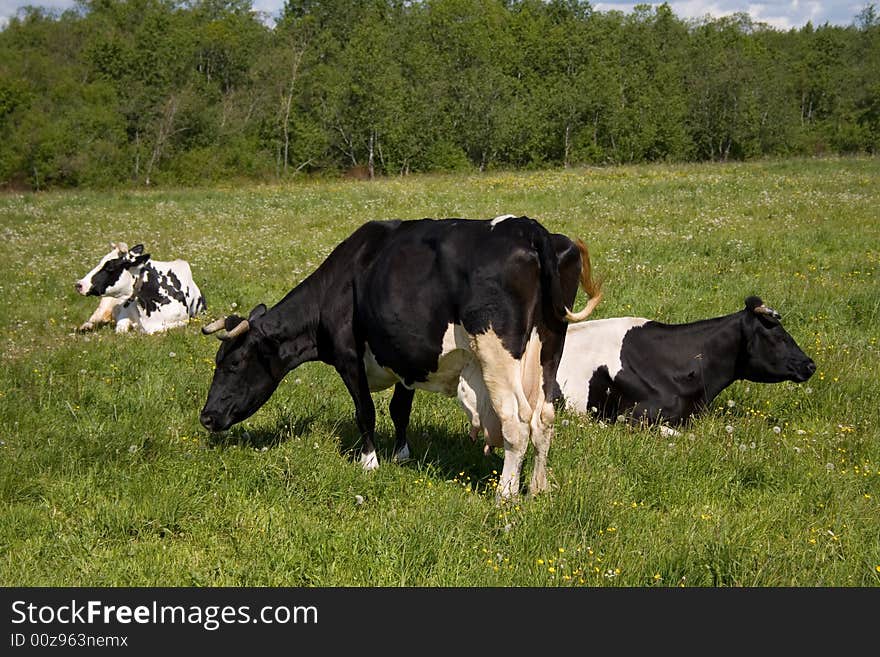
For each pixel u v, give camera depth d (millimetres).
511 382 5926
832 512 5953
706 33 106188
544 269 5852
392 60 72000
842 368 8875
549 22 99625
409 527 5648
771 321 7715
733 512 6062
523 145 69688
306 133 66938
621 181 30547
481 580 5141
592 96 70125
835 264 14148
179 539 5840
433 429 7734
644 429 7570
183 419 7922
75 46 78688
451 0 90562
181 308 12469
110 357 10039
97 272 12023
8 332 11812
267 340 7043
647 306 11664
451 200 25516
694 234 17031
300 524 5805
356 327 6801
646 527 5738
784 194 23031
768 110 74312
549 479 6324
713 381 7852
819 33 100125
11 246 19250
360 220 21453
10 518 5914
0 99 60875
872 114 80312
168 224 22781
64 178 61281
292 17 95750
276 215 23797
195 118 66938
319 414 8078
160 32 71062
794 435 7465
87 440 7090
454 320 6078
